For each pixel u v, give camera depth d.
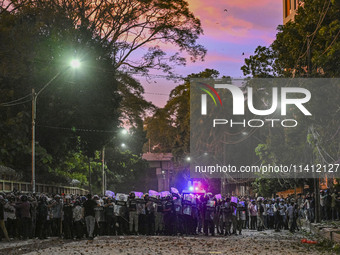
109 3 50.88
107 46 51.94
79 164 60.91
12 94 40.69
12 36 36.12
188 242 21.34
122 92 63.31
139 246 19.30
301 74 35.41
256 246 19.44
